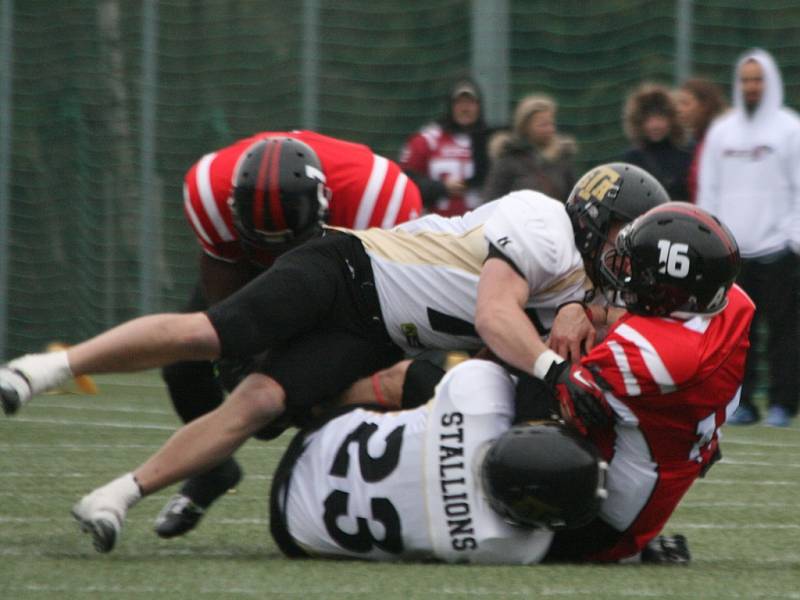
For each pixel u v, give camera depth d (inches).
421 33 1876.2
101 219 1784.0
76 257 1788.9
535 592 485.1
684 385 518.6
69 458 904.3
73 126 1797.5
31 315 1802.4
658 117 1194.0
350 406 576.7
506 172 1148.5
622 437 534.6
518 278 557.6
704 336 522.3
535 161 1152.2
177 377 665.6
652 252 518.6
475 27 1433.3
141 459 902.4
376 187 666.8
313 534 557.0
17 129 1814.7
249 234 614.2
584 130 1831.9
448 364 1267.2
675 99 1222.3
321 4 1882.4
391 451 547.2
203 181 667.4
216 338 559.8
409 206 675.4
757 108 1144.2
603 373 521.7
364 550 551.8
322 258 587.8
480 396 542.3
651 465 536.4
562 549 554.3
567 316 553.6
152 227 1748.3
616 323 535.5
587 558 556.1
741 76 1139.3
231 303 566.6
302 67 1731.1
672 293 517.7
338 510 550.9
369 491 546.6
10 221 1796.3
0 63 1744.6
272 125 1882.4
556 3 1875.0
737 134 1147.9
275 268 580.4
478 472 537.3
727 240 521.0
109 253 1779.0
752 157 1143.6
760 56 1130.7
